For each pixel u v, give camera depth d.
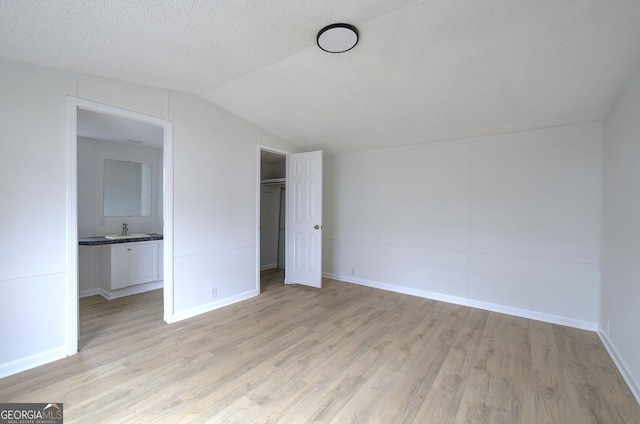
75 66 2.25
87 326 2.92
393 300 3.82
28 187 2.15
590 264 2.96
